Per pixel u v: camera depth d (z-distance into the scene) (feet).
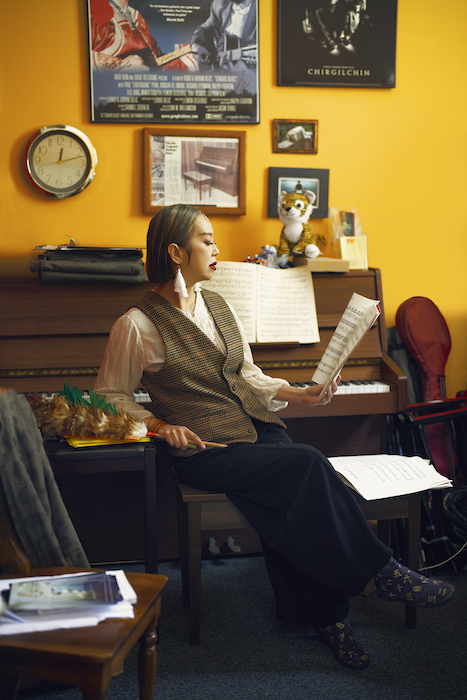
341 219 9.27
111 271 7.70
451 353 10.14
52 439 6.14
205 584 7.59
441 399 9.30
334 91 9.40
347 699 5.35
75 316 7.82
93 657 3.32
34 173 8.79
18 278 7.81
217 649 6.13
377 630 6.48
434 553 7.76
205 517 6.04
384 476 6.21
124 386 6.34
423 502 7.88
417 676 5.68
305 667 5.83
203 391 6.24
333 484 5.72
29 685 5.43
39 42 8.69
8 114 8.75
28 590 3.89
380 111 9.54
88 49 8.78
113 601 3.83
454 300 10.12
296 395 6.49
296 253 8.96
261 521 5.84
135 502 8.00
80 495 7.88
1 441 4.29
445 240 9.97
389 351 9.62
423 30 9.48
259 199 9.45
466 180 9.89
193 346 6.20
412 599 5.87
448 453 8.83
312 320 8.28
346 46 9.27
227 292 8.11
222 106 9.14
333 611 5.88
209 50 9.02
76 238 9.10
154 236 6.24
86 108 8.93
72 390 6.07
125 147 9.04
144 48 8.90
